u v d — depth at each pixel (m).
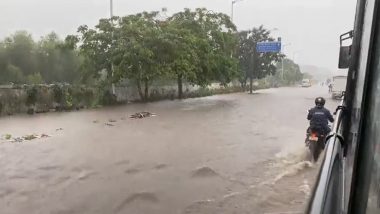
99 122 16.27
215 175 7.85
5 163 9.12
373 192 1.30
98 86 25.62
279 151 10.02
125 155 9.77
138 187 7.16
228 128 14.27
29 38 37.88
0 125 15.58
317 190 1.42
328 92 46.47
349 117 2.89
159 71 26.42
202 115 18.69
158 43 26.56
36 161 9.30
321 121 8.72
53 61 38.84
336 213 1.51
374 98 1.45
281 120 16.62
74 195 6.79
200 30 32.91
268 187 6.97
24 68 36.88
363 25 2.45
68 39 26.67
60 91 21.98
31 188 7.18
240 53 49.28
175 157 9.48
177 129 14.07
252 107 23.20
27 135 12.97
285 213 5.73
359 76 2.26
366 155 1.47
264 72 50.50
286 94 41.62
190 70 28.77
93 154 9.97
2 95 19.44
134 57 25.17
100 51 26.30
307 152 9.41
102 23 26.80
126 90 28.44
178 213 5.88
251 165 8.59
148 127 14.66
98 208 6.16
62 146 11.07
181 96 32.72
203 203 6.27
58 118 17.88
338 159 2.03
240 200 6.36
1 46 36.44
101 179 7.72
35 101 20.81
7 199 6.61
